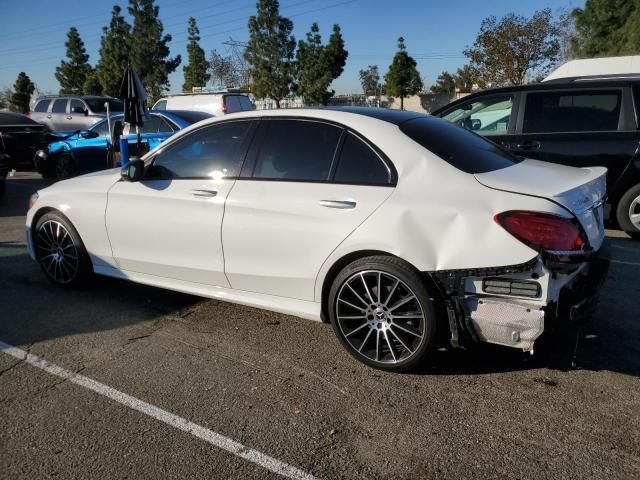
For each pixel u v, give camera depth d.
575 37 31.36
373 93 59.19
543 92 6.46
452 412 2.97
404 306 3.24
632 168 6.07
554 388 3.18
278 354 3.70
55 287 5.11
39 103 17.78
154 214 4.19
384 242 3.17
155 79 42.28
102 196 4.52
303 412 3.01
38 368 3.56
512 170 3.38
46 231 4.99
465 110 6.99
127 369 3.53
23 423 2.95
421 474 2.50
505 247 2.90
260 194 3.68
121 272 4.61
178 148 4.21
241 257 3.79
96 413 3.04
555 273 2.89
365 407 3.04
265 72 38.22
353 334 3.47
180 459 2.64
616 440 2.69
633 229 6.28
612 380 3.25
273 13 37.09
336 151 3.52
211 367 3.54
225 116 4.07
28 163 13.19
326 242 3.39
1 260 6.03
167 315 4.41
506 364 3.47
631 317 4.13
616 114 6.12
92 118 16.25
